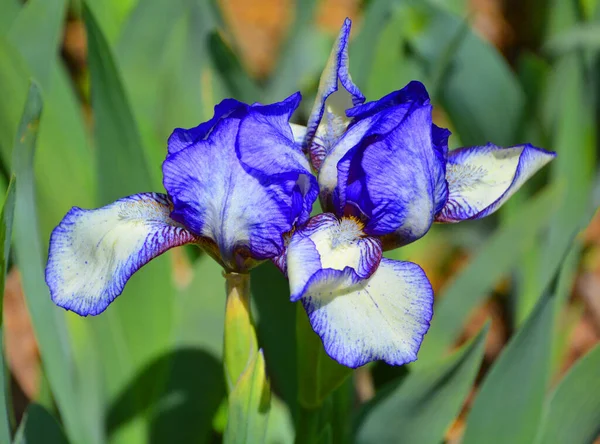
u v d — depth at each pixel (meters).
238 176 0.52
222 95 0.71
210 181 0.52
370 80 0.69
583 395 0.61
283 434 0.66
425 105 0.53
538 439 0.62
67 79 0.70
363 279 0.52
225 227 0.53
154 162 0.68
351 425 0.63
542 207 0.67
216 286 0.65
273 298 0.64
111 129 0.62
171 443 0.63
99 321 0.63
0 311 0.55
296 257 0.52
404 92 0.54
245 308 0.54
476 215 0.56
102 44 0.60
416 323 0.52
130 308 0.63
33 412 0.59
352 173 0.54
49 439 0.60
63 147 0.66
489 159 0.57
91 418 0.64
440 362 0.60
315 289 0.51
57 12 0.67
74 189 0.66
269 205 0.52
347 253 0.53
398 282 0.53
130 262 0.53
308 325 0.56
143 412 0.64
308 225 0.54
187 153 0.53
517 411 0.61
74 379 0.63
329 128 0.56
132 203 0.55
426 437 0.61
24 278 0.60
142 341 0.64
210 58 0.70
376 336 0.52
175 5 0.72
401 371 0.67
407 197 0.53
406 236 0.54
